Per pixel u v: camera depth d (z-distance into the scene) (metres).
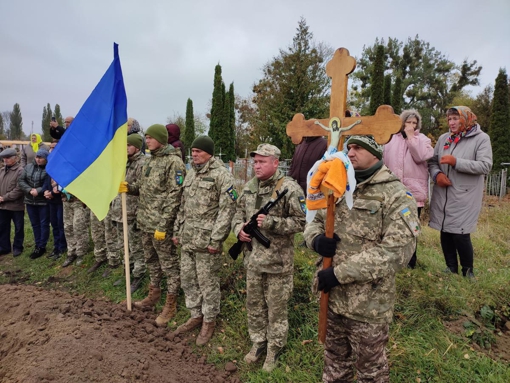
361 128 2.21
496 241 6.69
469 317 3.51
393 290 2.00
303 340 3.38
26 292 3.90
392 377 2.85
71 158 3.53
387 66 32.44
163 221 3.72
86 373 2.44
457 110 3.90
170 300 3.95
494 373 2.84
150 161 3.99
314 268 4.30
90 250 5.96
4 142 21.95
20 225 6.48
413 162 4.07
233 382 3.00
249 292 3.12
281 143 15.90
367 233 1.97
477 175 3.93
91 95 3.68
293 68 15.41
